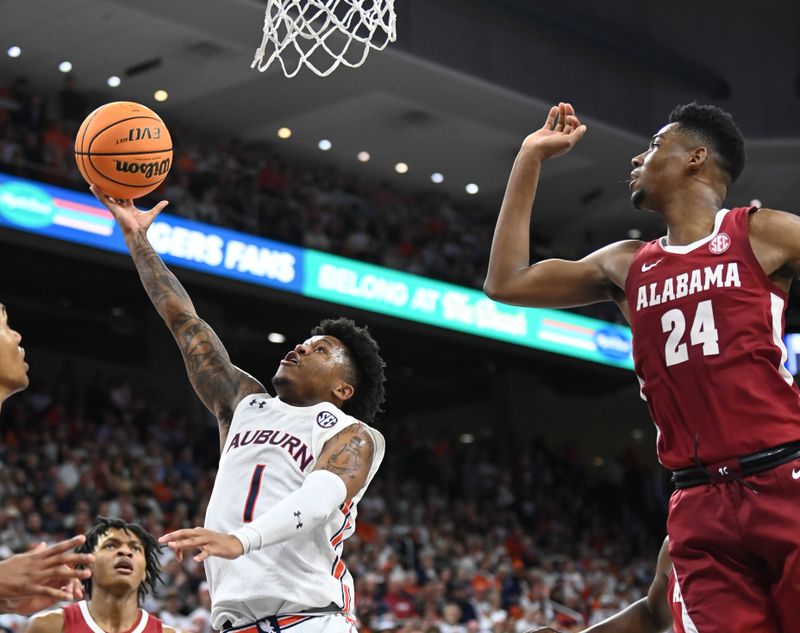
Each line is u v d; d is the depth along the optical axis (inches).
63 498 476.7
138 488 514.6
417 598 462.3
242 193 608.1
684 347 99.2
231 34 577.3
